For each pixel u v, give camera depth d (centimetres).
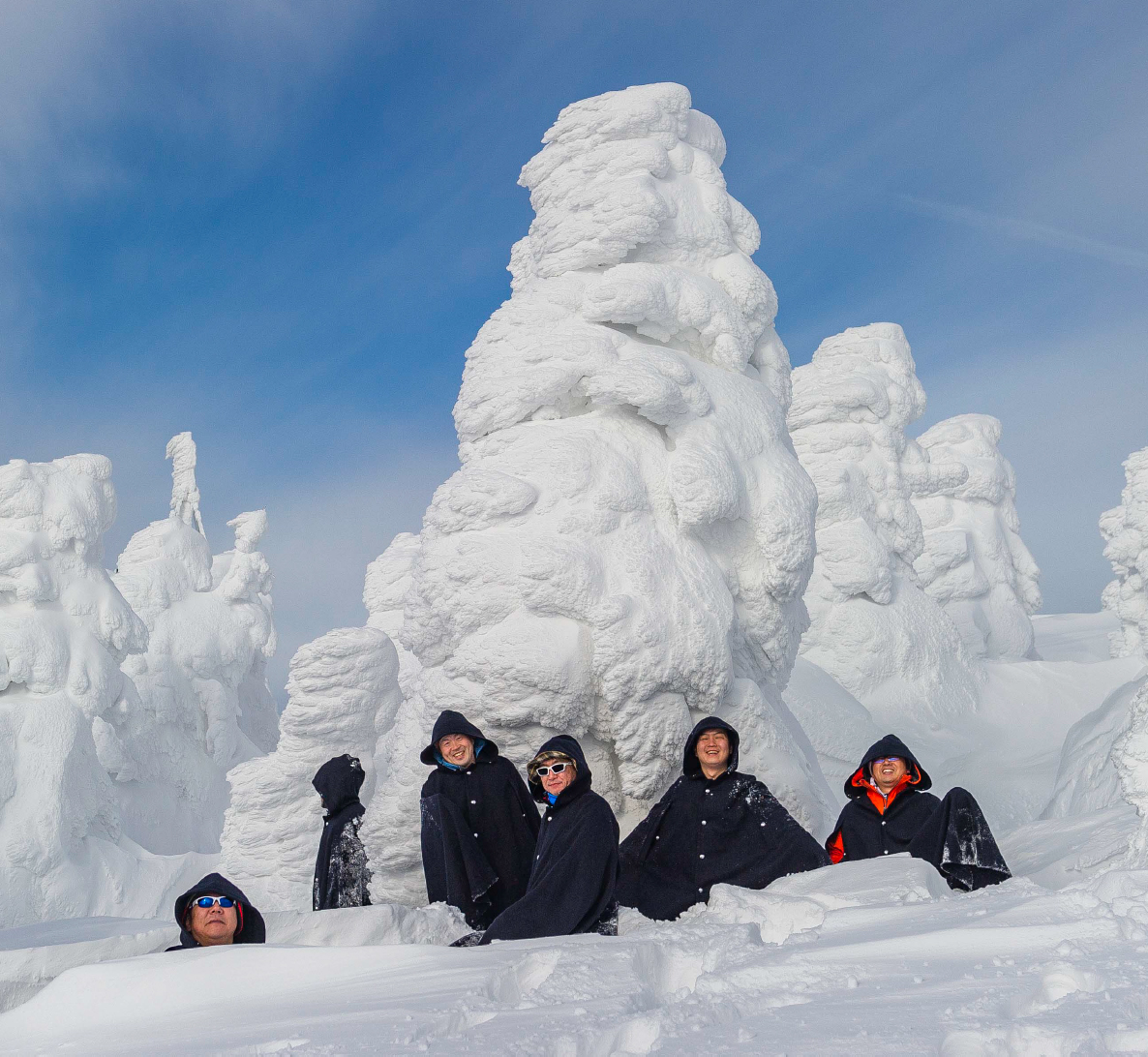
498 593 1041
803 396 2970
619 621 1007
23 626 2834
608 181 1309
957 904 305
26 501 3014
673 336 1289
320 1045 213
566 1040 197
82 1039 272
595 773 1039
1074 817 838
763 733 1079
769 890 412
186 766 3803
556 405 1207
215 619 4234
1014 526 3653
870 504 2881
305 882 1881
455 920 455
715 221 1344
